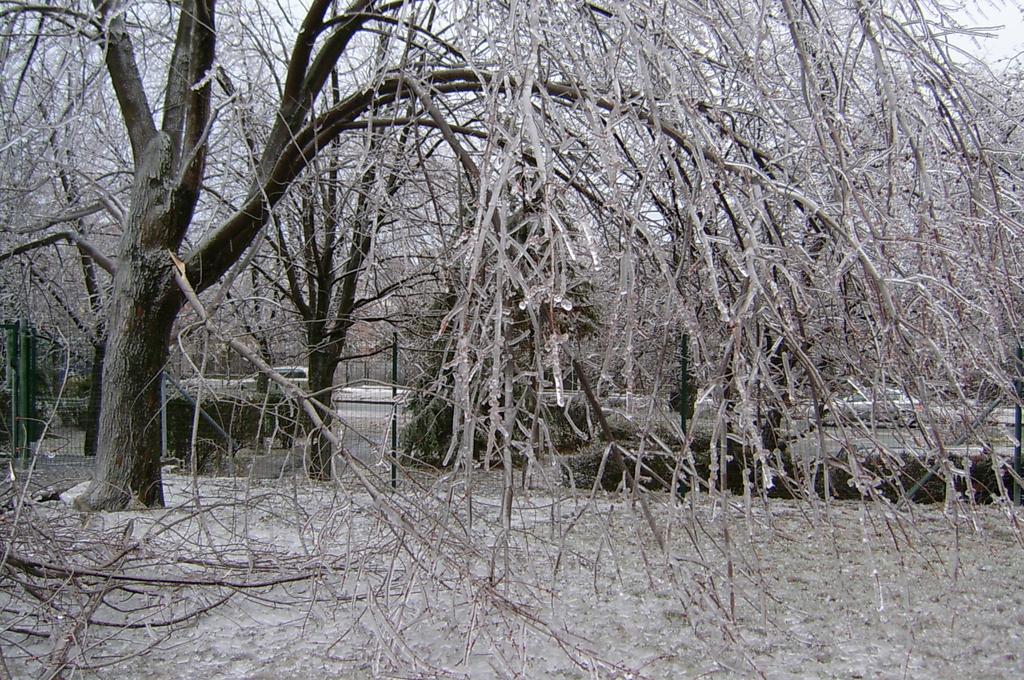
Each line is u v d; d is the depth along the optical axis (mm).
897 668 4359
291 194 10391
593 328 4844
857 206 3703
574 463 9414
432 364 9367
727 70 4586
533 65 3178
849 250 3541
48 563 4746
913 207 3965
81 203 10922
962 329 3672
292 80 7617
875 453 3875
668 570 3377
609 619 5020
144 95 8500
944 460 3264
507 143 3191
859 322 4094
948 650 4633
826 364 4129
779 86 4508
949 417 3713
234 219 7949
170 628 4688
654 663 4336
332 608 5078
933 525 7602
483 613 3518
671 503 2979
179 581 4844
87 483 9492
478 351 3088
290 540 6457
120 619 4941
